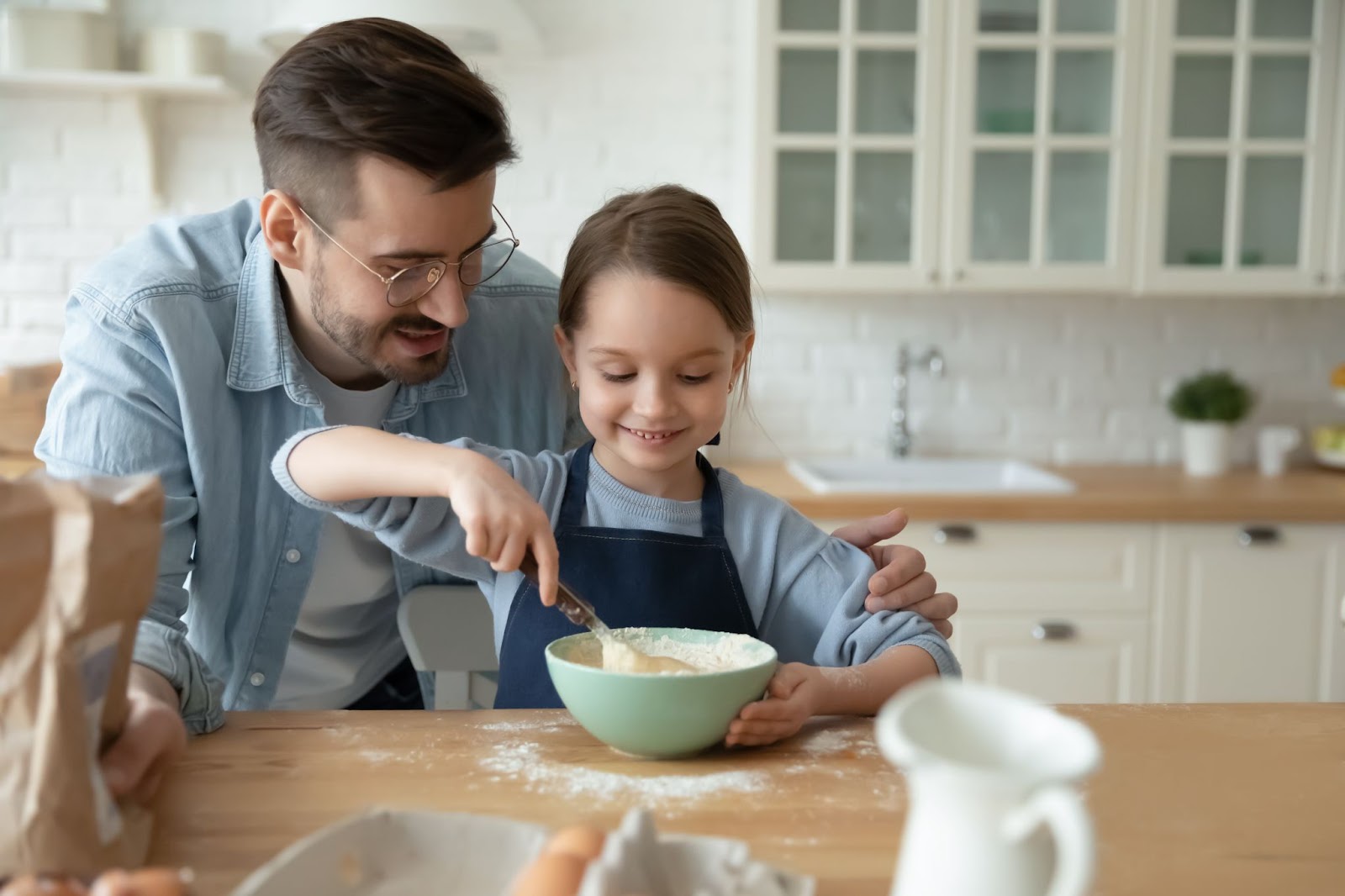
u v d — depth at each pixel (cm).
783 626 121
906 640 110
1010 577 262
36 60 270
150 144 287
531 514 94
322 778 83
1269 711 101
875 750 91
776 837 74
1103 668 266
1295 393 322
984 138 278
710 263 116
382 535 114
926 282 282
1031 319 316
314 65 113
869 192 281
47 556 63
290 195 117
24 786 62
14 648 62
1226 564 266
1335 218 286
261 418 136
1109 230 283
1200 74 283
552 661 88
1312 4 282
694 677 83
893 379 315
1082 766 42
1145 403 320
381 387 141
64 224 290
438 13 231
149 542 69
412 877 64
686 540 120
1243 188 286
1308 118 285
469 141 111
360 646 152
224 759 87
